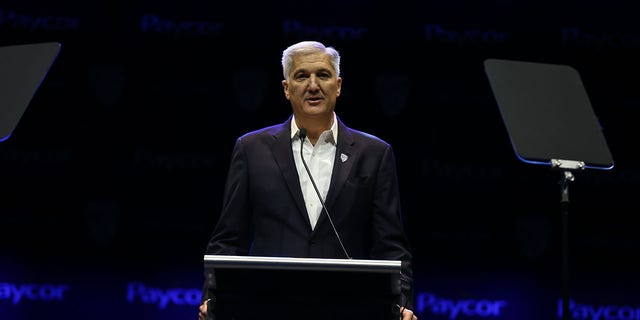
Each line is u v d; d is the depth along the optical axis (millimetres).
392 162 9789
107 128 17000
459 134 17125
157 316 16750
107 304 16703
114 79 17094
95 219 16828
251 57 17172
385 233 9367
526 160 8664
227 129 17094
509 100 8930
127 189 16906
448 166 17062
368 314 7254
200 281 16797
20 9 17094
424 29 17250
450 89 17172
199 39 17188
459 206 17000
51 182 16859
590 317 16781
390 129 17125
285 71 9867
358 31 17250
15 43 17000
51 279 16672
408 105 17141
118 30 17219
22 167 16812
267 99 17125
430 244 16938
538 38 17172
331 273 7031
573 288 16828
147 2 17219
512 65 9172
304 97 9508
